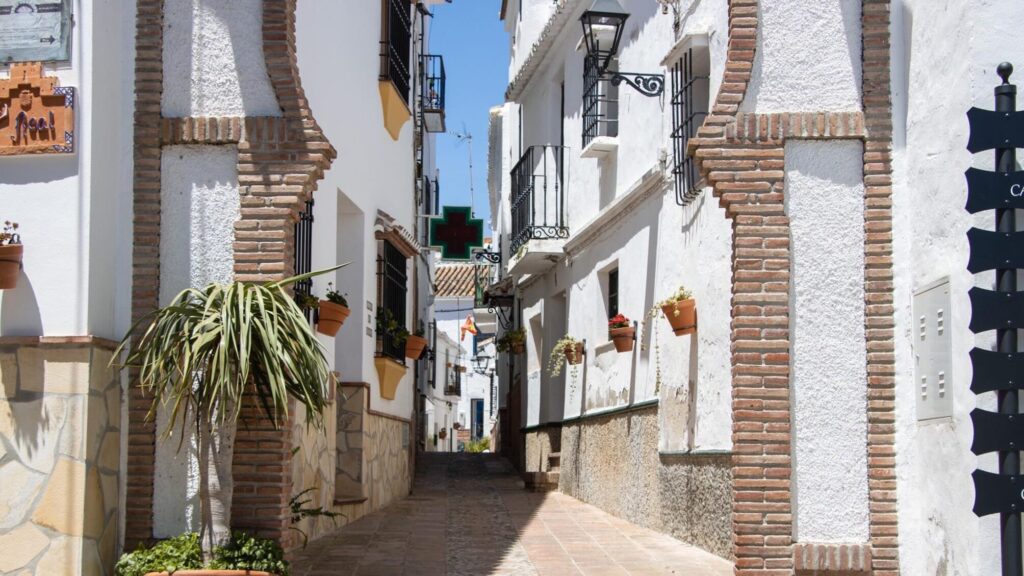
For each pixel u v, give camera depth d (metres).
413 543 10.40
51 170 7.58
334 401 11.20
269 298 7.16
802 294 7.78
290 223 7.96
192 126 7.92
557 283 17.12
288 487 7.87
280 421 7.29
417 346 15.04
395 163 14.74
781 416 7.65
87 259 7.51
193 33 8.03
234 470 7.70
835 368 7.73
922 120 7.41
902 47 7.80
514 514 13.16
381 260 13.30
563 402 16.94
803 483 7.67
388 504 13.90
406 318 15.09
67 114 7.55
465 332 39.88
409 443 15.84
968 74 6.56
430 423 33.34
